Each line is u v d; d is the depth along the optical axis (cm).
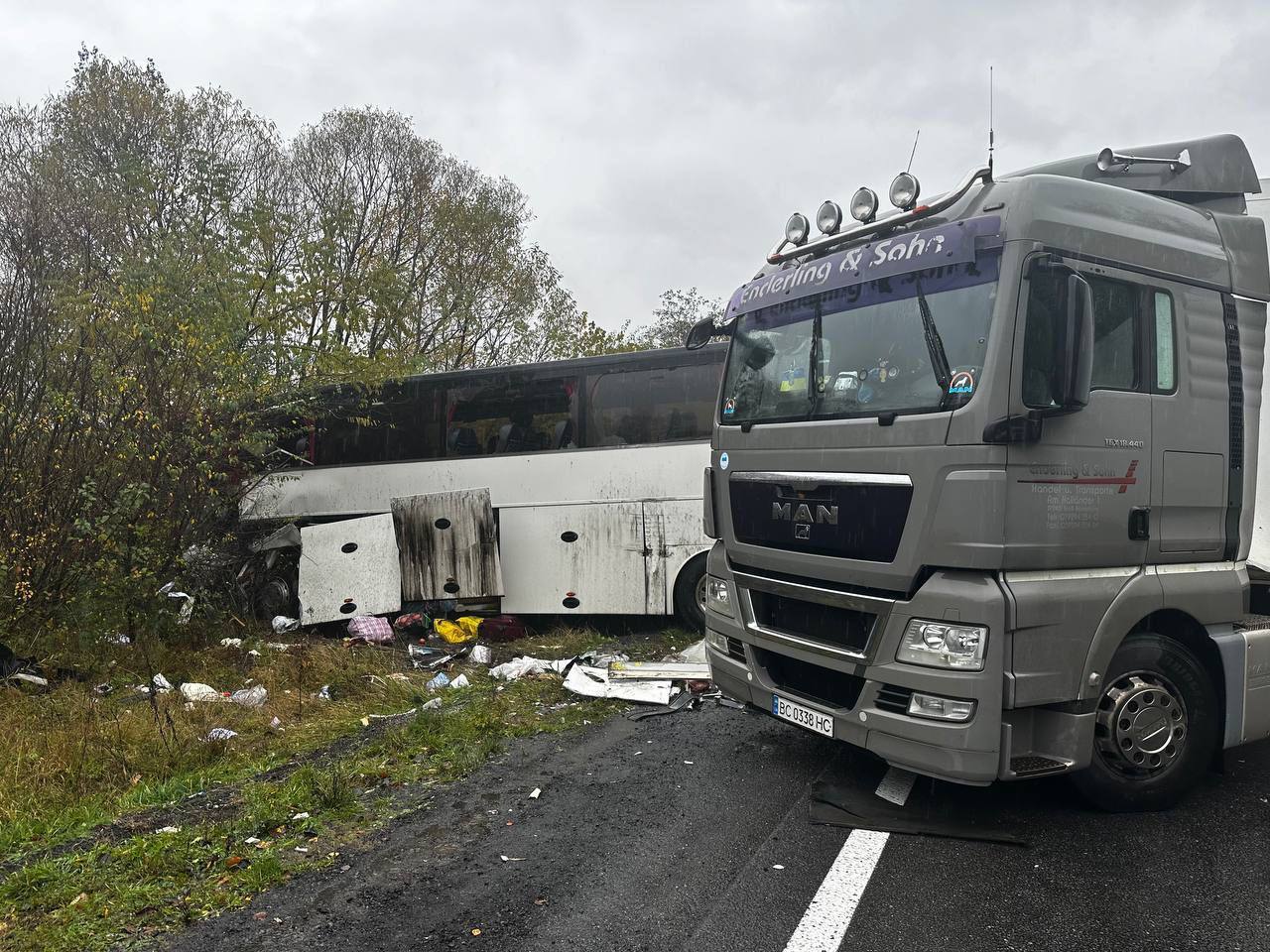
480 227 2184
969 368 376
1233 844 395
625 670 728
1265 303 474
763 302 511
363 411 1019
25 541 726
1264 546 492
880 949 312
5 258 783
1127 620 398
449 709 640
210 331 812
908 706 391
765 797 459
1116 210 415
